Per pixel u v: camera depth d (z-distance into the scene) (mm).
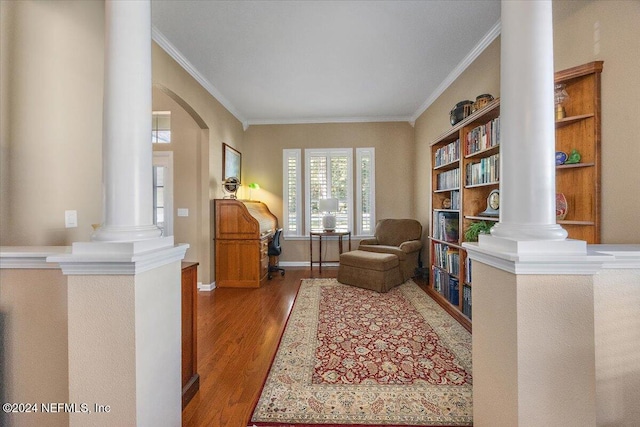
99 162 2062
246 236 4293
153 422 1299
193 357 1900
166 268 1427
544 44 1196
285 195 5668
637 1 1733
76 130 1892
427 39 3025
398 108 5105
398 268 4316
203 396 1835
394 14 2627
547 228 1164
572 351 1125
